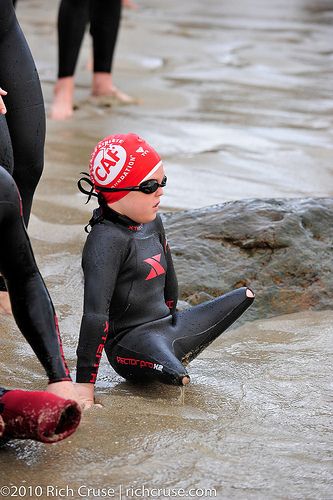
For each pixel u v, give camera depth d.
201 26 31.36
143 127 17.94
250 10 36.78
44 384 8.07
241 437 7.16
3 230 6.85
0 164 9.09
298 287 10.05
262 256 10.19
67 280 10.45
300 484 6.50
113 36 19.61
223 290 9.91
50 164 15.04
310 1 40.59
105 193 8.00
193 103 20.20
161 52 26.03
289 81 23.06
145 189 7.91
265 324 9.66
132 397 7.82
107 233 7.96
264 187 14.35
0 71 9.70
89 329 7.69
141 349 7.94
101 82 19.91
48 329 6.95
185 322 8.20
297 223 10.41
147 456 6.80
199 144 16.88
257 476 6.59
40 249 11.27
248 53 26.52
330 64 25.69
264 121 18.86
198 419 7.45
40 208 12.71
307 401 7.87
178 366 7.75
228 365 8.62
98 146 8.05
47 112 18.70
